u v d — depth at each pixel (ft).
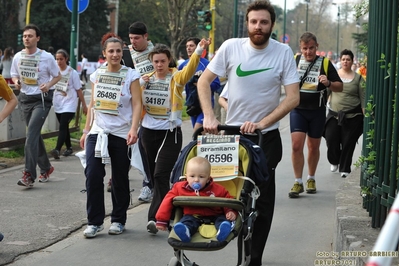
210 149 17.06
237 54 18.40
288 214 27.27
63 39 204.64
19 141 41.45
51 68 32.76
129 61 28.32
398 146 18.10
